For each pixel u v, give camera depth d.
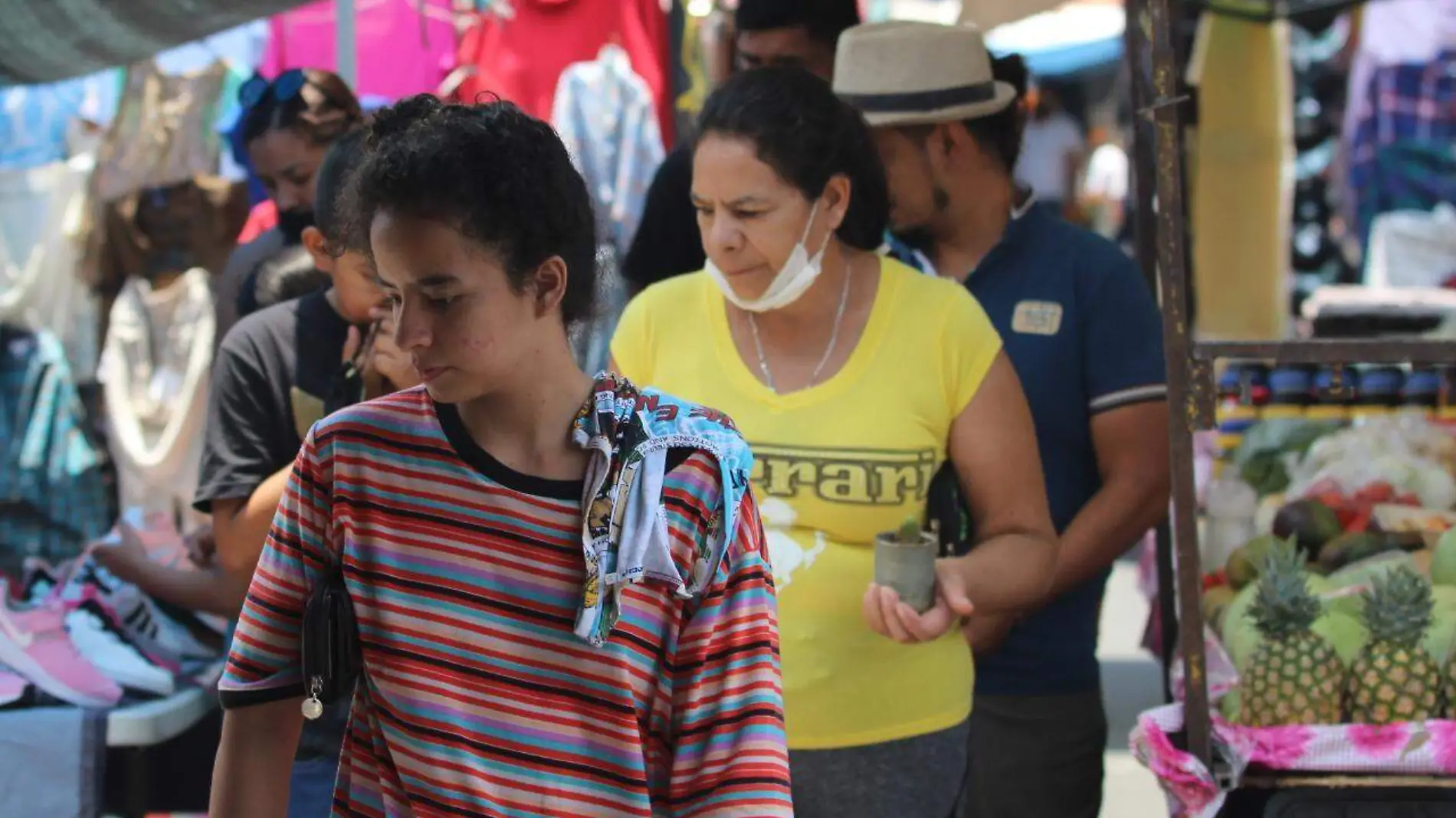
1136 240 3.79
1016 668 3.19
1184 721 2.77
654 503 1.67
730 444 1.71
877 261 2.65
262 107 3.57
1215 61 5.21
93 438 5.61
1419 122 7.95
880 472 2.54
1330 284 8.04
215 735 3.64
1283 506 3.25
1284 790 2.66
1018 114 3.42
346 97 3.64
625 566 1.65
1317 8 5.06
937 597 2.44
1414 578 2.75
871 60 3.25
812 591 2.55
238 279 4.04
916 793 2.58
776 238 2.49
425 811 1.67
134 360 5.28
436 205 1.58
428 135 1.61
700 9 5.50
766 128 2.46
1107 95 12.26
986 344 2.60
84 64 3.48
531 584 1.67
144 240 5.46
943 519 2.62
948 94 3.22
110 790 3.52
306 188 3.60
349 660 1.69
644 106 5.55
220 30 3.37
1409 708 2.67
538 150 1.64
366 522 1.69
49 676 3.29
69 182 5.46
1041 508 2.65
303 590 1.74
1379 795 2.62
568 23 5.54
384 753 1.71
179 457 5.24
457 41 5.55
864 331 2.59
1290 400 3.74
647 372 2.74
